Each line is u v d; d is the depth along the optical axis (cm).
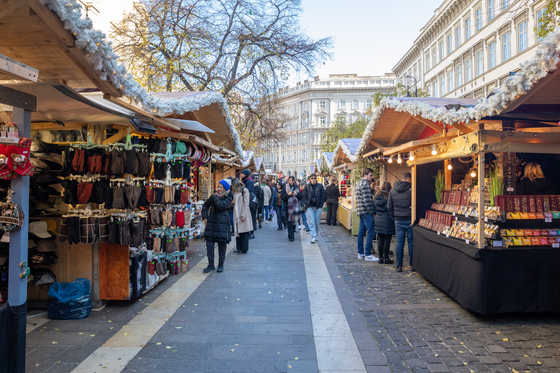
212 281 609
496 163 485
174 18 1433
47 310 443
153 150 517
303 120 7531
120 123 459
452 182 673
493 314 456
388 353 352
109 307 480
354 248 923
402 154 859
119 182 453
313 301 505
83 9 281
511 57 2391
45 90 321
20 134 266
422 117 565
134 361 334
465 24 3075
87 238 436
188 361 334
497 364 329
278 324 423
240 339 382
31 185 470
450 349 360
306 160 7450
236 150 927
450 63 3338
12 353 263
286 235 1161
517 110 414
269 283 596
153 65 1369
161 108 410
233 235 1109
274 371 316
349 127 3775
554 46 271
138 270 496
